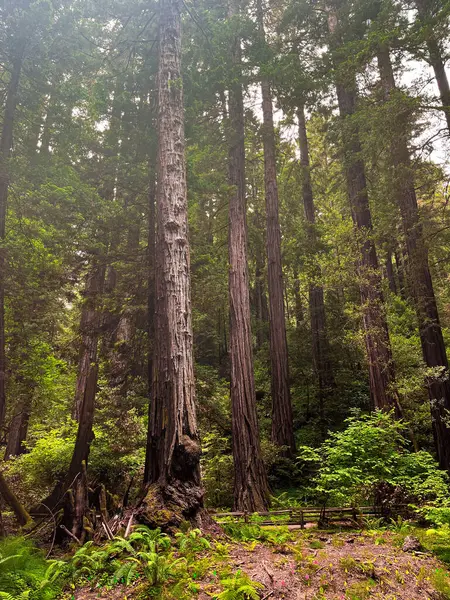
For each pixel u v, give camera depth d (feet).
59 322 40.57
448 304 48.39
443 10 27.40
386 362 33.14
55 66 31.40
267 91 48.47
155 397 19.01
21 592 11.73
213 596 11.02
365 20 37.47
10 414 42.52
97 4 32.94
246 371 33.17
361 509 22.34
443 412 31.60
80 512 18.66
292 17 42.83
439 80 34.58
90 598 11.64
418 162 32.12
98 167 32.76
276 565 13.53
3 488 25.85
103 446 35.24
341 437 22.86
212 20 33.42
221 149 41.34
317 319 55.36
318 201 70.74
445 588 12.44
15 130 31.68
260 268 69.36
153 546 13.12
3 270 27.37
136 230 32.14
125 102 30.58
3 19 28.84
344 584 12.37
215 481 34.14
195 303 33.01
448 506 19.65
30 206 30.37
